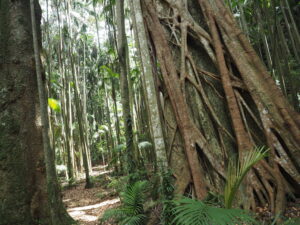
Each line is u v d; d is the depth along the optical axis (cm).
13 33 384
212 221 212
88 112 2770
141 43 427
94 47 2138
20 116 362
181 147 442
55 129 1473
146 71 412
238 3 948
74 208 801
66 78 1498
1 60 370
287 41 1270
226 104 462
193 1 541
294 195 385
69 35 1402
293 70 1114
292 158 392
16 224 328
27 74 380
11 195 334
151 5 527
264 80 432
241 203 373
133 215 423
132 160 543
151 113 393
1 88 362
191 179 410
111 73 1030
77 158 2083
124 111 589
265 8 838
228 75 446
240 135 410
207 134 438
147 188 492
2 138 348
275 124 404
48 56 1328
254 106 440
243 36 463
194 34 505
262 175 383
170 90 463
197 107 457
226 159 419
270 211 354
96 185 1257
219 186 399
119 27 645
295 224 267
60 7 1540
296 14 1201
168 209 330
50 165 317
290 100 973
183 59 483
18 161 347
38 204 350
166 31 521
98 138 2897
